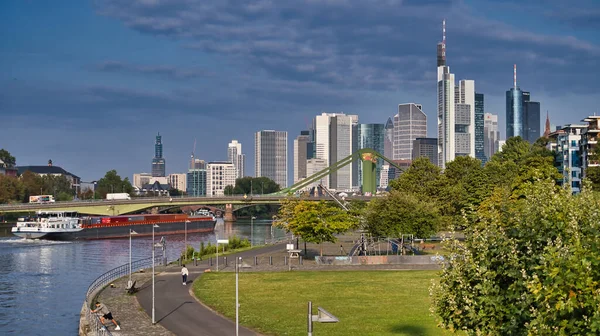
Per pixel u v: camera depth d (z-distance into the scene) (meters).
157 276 119.25
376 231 155.50
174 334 71.38
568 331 34.53
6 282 133.38
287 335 69.44
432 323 73.00
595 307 33.47
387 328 71.00
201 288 102.75
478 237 43.81
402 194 160.50
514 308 38.69
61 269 154.38
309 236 151.62
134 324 76.75
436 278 109.69
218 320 78.31
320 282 107.69
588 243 37.25
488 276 41.41
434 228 154.12
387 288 99.69
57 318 97.62
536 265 38.09
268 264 139.75
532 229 40.78
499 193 161.50
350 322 74.56
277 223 180.62
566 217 40.66
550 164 186.88
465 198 195.88
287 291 98.38
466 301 41.25
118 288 104.56
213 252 173.25
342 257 136.25
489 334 40.12
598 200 42.59
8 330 89.75
